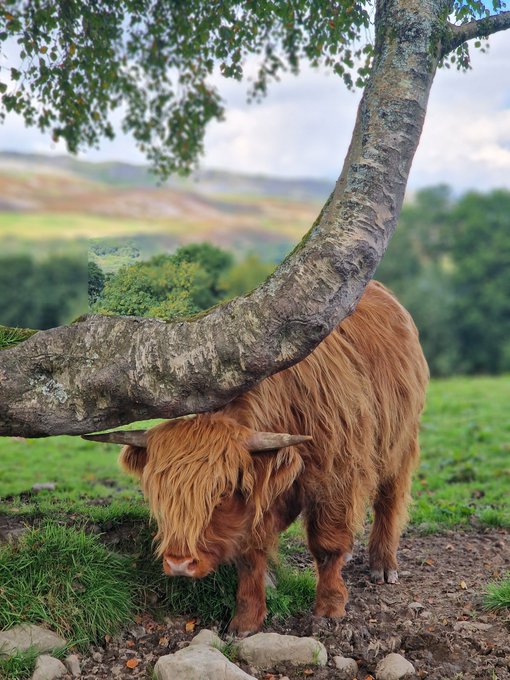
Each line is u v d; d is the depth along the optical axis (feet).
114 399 11.77
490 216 149.48
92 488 23.50
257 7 16.57
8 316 116.88
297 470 12.16
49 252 120.06
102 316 12.10
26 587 12.96
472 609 14.83
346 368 13.96
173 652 12.69
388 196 11.59
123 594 13.56
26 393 11.87
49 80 18.40
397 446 16.06
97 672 12.04
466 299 135.13
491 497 25.03
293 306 11.03
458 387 59.98
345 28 16.29
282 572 15.60
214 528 11.70
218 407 12.04
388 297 17.08
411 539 20.29
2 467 26.73
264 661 12.17
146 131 24.30
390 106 11.74
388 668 11.84
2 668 11.62
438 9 12.23
